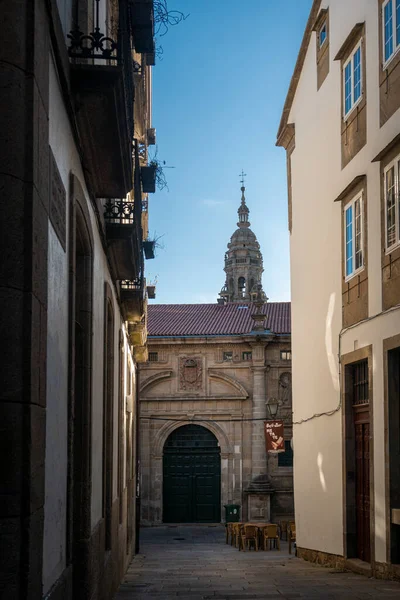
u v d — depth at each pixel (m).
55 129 6.19
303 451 19.52
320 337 17.78
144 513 38.47
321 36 18.23
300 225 20.05
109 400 13.03
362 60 14.82
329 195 17.11
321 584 12.82
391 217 13.22
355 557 15.48
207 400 39.25
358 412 15.46
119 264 12.60
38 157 5.15
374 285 13.98
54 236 6.12
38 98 5.17
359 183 14.93
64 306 6.81
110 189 9.38
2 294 4.78
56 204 6.21
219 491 39.03
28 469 4.76
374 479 13.73
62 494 6.66
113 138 7.92
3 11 4.94
